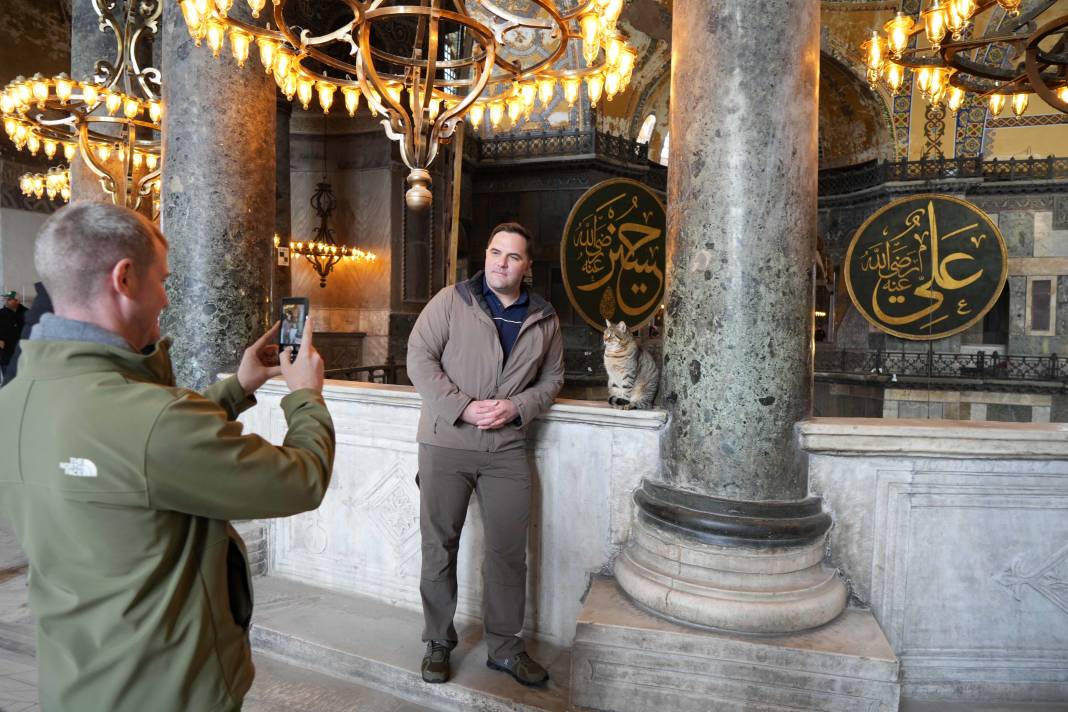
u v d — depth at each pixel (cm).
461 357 236
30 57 1186
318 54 302
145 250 104
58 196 1178
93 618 95
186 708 99
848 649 207
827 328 2144
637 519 253
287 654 275
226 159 354
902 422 241
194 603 101
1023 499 238
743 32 221
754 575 221
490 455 235
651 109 1972
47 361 98
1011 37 375
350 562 321
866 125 1931
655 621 224
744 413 226
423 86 290
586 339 1838
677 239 239
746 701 211
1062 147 1786
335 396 318
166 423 94
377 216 1412
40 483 95
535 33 1543
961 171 1819
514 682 243
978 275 1384
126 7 483
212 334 354
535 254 1858
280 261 1120
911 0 1677
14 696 236
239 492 98
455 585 249
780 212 223
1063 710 235
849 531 240
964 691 240
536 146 1833
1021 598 239
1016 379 1802
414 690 247
